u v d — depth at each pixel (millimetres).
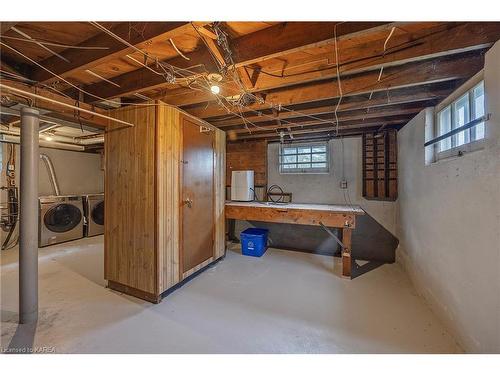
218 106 2715
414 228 2621
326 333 1766
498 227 1234
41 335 1713
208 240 3051
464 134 1782
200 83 1988
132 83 2027
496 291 1249
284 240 4145
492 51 1280
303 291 2459
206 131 2982
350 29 1287
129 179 2336
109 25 1402
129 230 2336
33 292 1882
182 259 2539
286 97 2256
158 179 2211
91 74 2039
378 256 3533
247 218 3449
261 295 2371
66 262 3279
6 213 4008
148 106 2244
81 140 4320
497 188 1240
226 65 1596
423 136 2348
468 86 1728
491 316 1288
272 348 1607
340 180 3791
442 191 1907
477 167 1423
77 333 1743
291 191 4090
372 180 3576
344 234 2869
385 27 1250
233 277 2816
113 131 2434
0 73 1725
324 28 1336
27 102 1862
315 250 3918
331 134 3752
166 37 1328
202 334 1749
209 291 2451
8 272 2928
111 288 2480
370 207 3592
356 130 3602
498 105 1229
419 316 1993
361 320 1937
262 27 1463
